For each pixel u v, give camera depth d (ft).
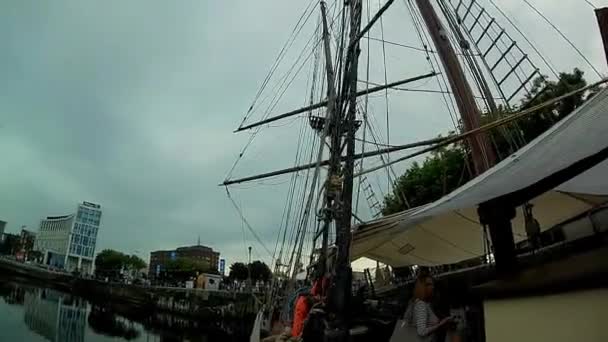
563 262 12.65
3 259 392.88
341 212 34.42
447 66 41.65
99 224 595.88
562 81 39.24
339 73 42.91
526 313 13.52
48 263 535.19
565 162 13.69
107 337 160.35
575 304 11.67
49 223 600.39
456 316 25.07
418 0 43.93
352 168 35.50
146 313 262.26
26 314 192.75
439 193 83.35
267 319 64.28
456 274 33.60
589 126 15.72
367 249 47.96
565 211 29.81
